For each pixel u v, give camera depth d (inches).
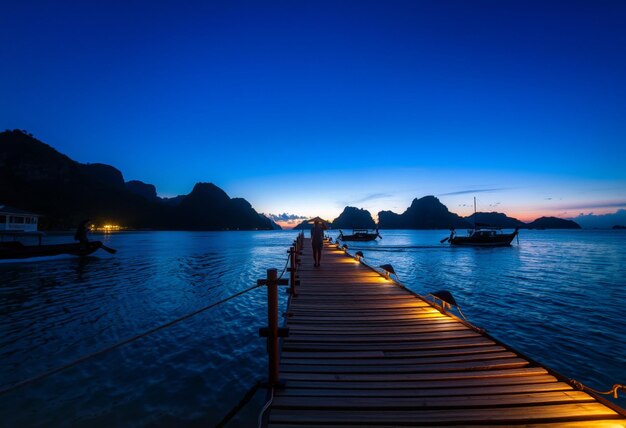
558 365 280.4
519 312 452.1
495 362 184.1
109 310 456.4
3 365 275.1
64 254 1202.6
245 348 317.1
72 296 550.6
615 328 379.9
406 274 850.8
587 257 1375.5
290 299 346.0
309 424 129.0
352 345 213.6
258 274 831.7
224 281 714.2
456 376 167.6
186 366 275.6
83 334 353.4
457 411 136.6
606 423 128.3
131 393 230.8
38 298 533.6
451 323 262.2
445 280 746.8
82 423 195.6
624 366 277.9
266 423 128.9
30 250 1055.6
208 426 193.9
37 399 221.6
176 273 842.2
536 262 1165.1
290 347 208.8
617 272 882.1
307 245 1234.0
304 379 165.2
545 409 136.9
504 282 716.0
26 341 330.6
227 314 440.5
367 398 146.3
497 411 136.2
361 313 292.8
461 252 1673.2
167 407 213.8
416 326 255.0
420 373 172.4
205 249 1861.5
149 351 307.4
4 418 199.9
